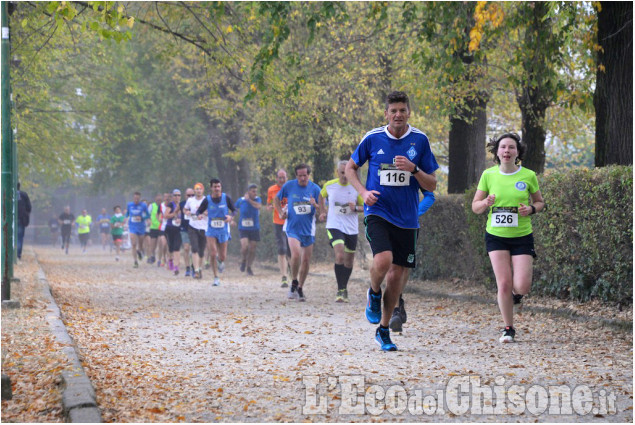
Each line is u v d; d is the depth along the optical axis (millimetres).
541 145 24844
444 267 23281
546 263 17656
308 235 21750
